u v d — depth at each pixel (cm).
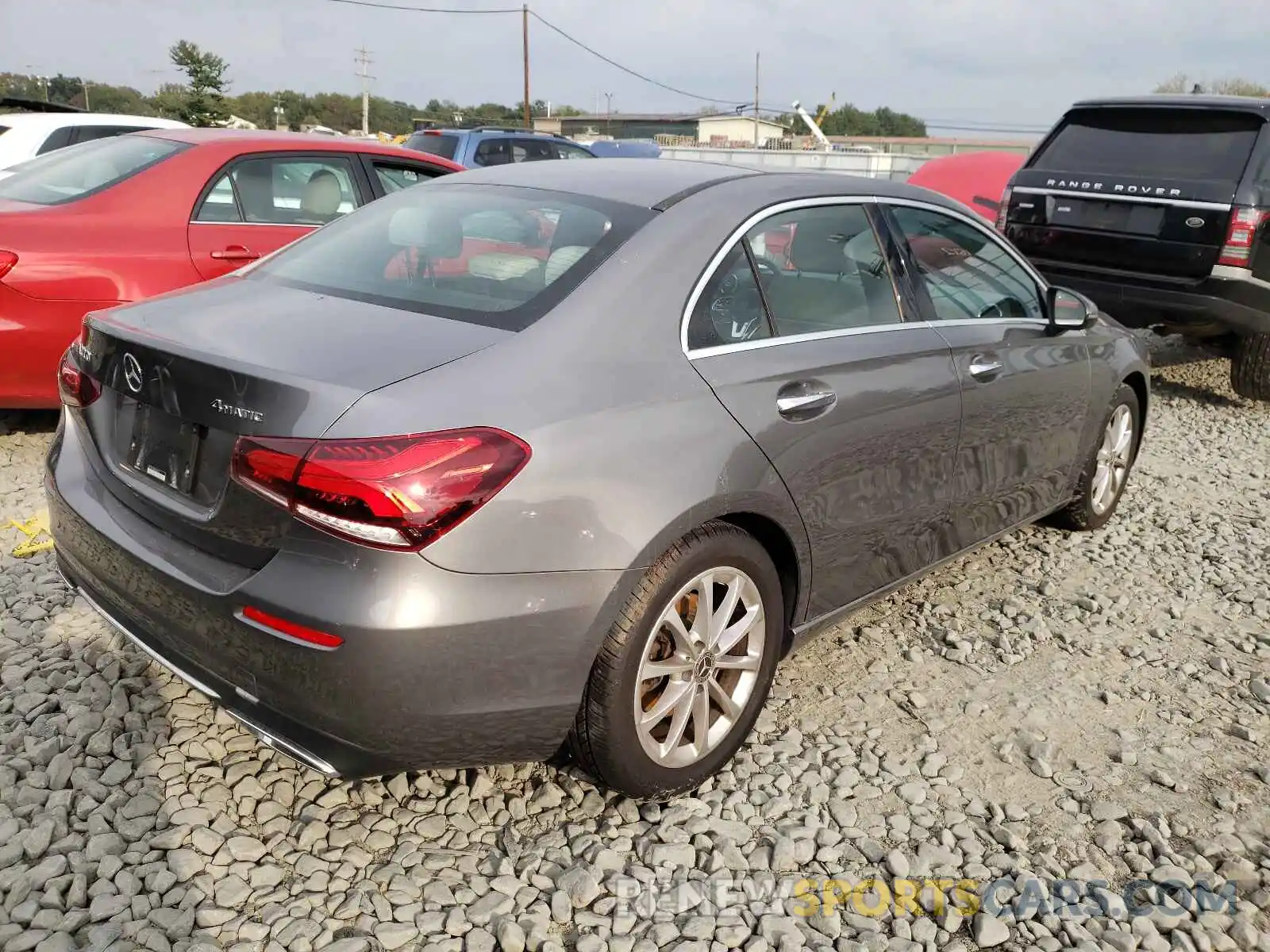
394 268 274
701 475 243
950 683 342
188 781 267
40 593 360
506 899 233
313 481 203
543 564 217
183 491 233
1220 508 534
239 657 218
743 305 275
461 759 226
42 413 557
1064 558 451
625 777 250
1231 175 671
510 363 227
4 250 446
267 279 288
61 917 218
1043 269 754
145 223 492
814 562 290
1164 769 302
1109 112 739
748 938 230
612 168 315
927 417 319
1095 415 429
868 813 274
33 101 1126
